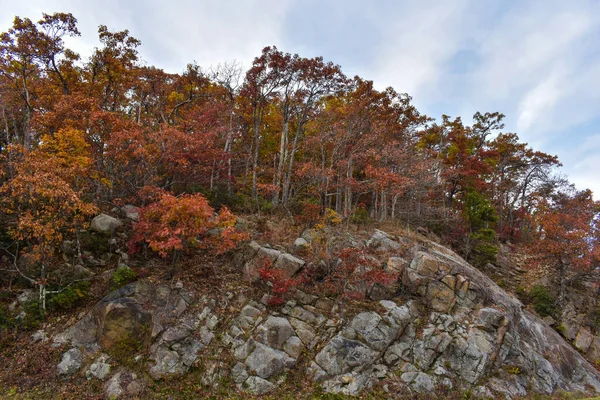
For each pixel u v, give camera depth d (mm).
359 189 21922
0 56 16547
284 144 24234
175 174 18047
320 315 12469
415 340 12258
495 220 24172
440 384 11227
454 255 18391
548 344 14758
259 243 15102
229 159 20062
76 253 12992
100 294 12023
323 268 14023
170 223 11766
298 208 19969
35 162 10867
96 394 9453
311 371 10867
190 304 11992
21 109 17859
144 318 11102
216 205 19375
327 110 23422
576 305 19328
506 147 37438
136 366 10234
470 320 13195
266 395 10023
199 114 22734
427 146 31641
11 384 9312
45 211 10805
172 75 25328
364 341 11734
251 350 10906
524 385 12141
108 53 20172
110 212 15211
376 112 24984
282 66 22297
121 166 15641
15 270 11242
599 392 13445
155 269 13133
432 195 26234
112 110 22016
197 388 9969
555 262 20203
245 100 25250
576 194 35781
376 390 10695
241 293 12781
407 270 14375
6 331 10461
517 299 18000
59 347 10414
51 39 17391
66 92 19438
